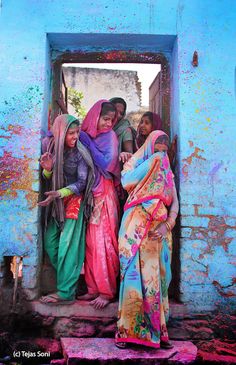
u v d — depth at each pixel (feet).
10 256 14.35
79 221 14.25
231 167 14.64
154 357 12.24
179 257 14.32
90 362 12.03
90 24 14.96
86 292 15.05
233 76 14.98
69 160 14.42
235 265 14.32
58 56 15.98
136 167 13.82
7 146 14.34
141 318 12.79
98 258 13.98
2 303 13.89
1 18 14.85
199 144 14.64
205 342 13.71
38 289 14.37
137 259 13.05
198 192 14.46
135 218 13.37
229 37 15.15
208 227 14.37
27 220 14.12
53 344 13.44
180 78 14.88
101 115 14.67
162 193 13.39
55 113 15.97
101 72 25.70
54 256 14.43
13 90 14.57
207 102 14.82
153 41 15.58
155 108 17.83
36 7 14.96
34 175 14.28
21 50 14.74
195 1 15.25
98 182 14.40
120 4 15.08
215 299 14.17
